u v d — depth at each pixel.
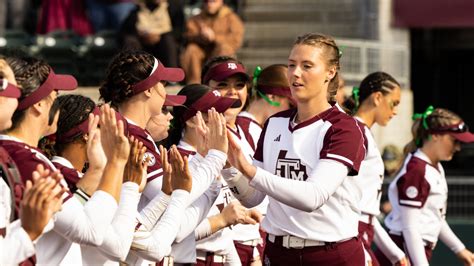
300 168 15.23
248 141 19.97
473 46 49.50
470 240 32.28
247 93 21.41
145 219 14.70
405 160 22.62
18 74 12.57
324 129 15.12
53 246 12.80
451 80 50.94
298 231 15.45
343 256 15.52
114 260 13.29
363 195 19.44
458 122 22.36
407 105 43.03
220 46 38.88
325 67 15.16
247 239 19.50
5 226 12.09
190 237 16.42
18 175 12.19
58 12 45.69
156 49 39.88
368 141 19.39
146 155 15.08
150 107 15.17
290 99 20.56
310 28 47.97
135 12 40.28
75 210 12.38
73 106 14.03
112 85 15.10
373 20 46.00
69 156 14.07
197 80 38.75
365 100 21.16
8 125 11.99
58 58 44.94
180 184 14.66
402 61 44.34
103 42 44.97
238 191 15.67
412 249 21.92
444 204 22.61
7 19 48.31
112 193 12.78
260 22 48.41
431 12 45.66
